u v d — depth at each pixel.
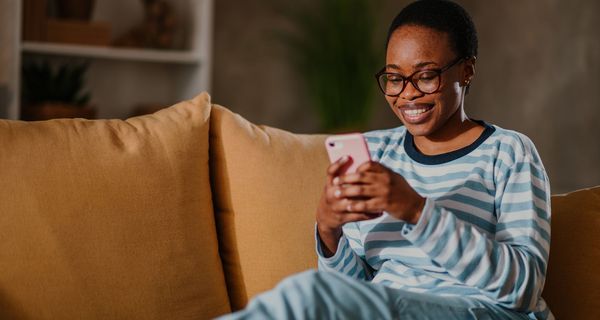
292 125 4.50
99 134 1.56
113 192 1.51
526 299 1.28
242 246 1.64
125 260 1.48
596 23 4.41
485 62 4.63
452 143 1.46
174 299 1.51
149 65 3.88
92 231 1.47
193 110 1.68
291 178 1.67
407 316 1.20
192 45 3.73
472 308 1.27
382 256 1.46
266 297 1.09
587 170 4.48
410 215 1.26
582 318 1.55
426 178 1.45
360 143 1.28
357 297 1.15
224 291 1.60
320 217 1.38
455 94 1.41
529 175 1.37
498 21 4.61
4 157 1.46
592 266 1.59
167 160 1.58
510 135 1.42
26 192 1.44
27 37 3.34
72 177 1.48
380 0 4.59
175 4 3.80
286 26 4.45
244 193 1.66
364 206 1.26
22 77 3.48
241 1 4.35
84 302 1.43
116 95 3.83
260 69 4.41
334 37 4.16
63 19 3.45
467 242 1.25
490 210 1.38
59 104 3.38
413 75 1.38
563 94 4.49
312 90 4.28
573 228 1.63
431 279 1.40
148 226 1.52
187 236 1.56
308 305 1.09
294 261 1.62
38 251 1.42
